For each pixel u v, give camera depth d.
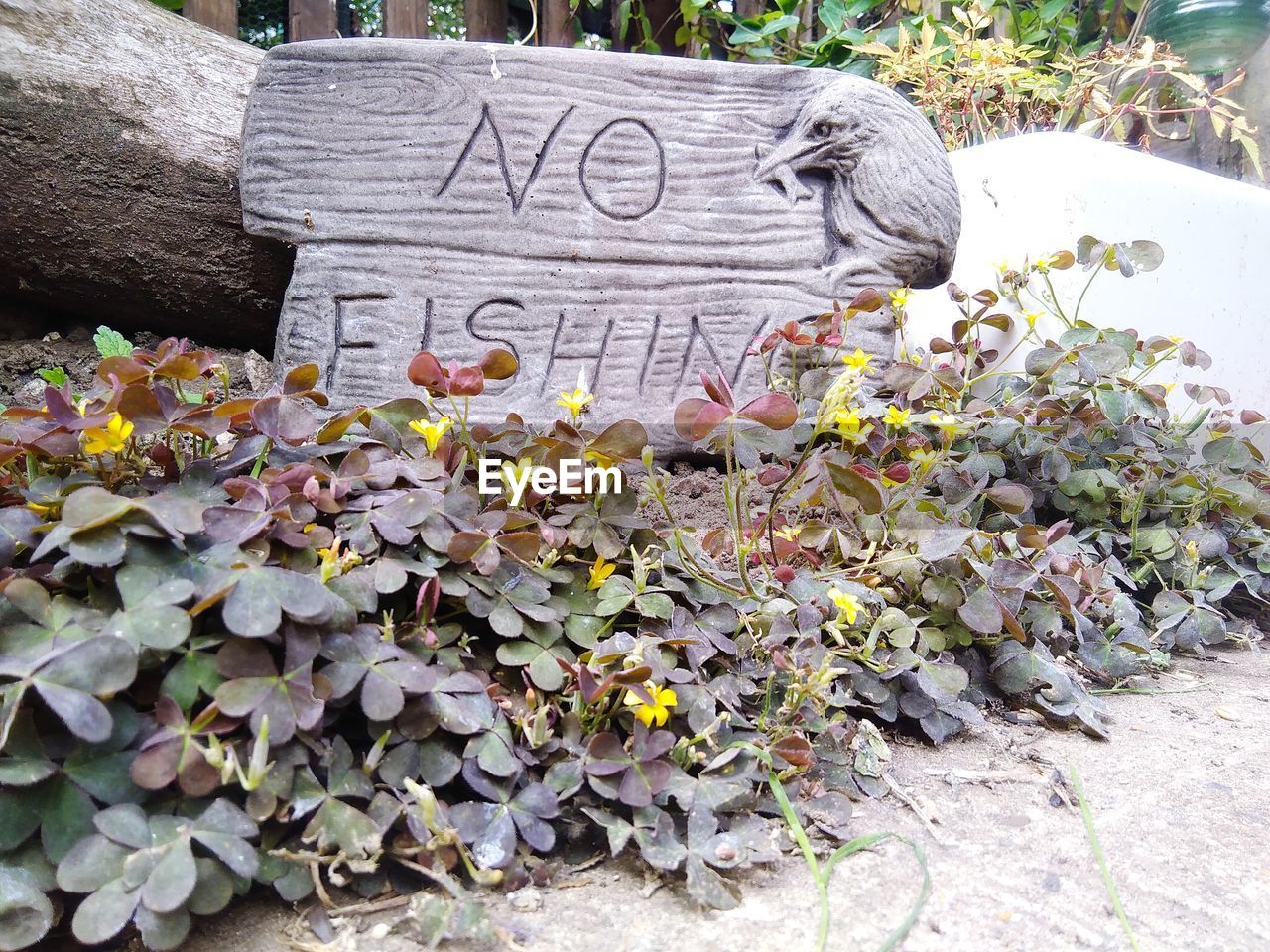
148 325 0.44
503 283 0.39
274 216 0.38
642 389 0.40
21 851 0.18
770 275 0.41
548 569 0.24
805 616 0.25
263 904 0.19
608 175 0.39
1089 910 0.20
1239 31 0.68
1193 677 0.34
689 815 0.21
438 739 0.20
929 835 0.22
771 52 0.73
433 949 0.18
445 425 0.25
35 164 0.38
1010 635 0.29
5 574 0.20
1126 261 0.38
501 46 0.38
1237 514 0.38
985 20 0.59
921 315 0.48
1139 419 0.41
